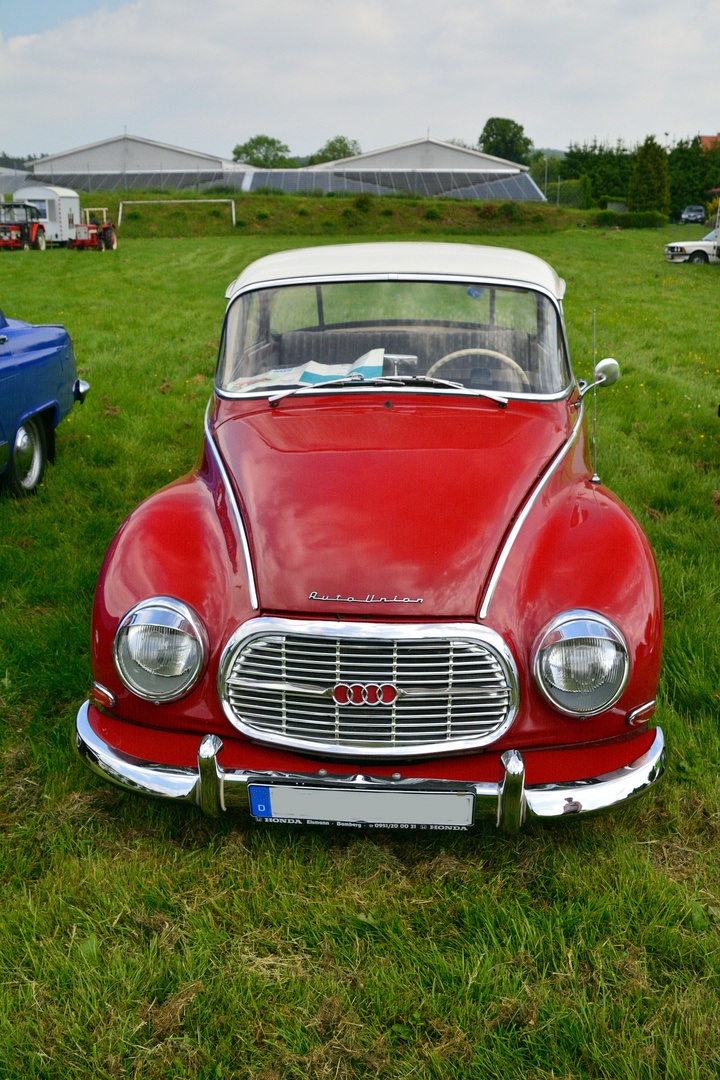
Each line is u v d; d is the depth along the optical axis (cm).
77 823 280
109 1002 217
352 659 237
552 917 241
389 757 240
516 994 217
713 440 710
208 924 239
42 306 1502
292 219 5166
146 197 5900
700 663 351
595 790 241
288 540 256
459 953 230
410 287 358
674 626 382
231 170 7406
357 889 253
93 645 254
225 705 242
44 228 3462
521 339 354
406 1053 204
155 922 240
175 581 249
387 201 5669
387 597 237
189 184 6938
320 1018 212
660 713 325
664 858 265
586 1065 202
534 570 249
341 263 369
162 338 1170
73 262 2706
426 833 277
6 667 361
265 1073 200
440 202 5728
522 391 346
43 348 567
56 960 227
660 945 231
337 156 12825
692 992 217
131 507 542
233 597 247
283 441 307
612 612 238
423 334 361
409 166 7894
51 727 324
